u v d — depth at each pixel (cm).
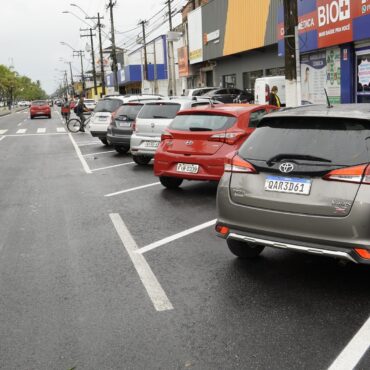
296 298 454
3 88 10194
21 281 517
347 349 362
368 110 461
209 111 885
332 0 1653
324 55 1831
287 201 449
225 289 479
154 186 1026
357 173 419
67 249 620
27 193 997
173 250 603
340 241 423
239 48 2769
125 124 1528
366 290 468
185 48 3978
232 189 492
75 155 1641
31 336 397
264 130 497
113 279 514
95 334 397
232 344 374
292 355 355
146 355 362
